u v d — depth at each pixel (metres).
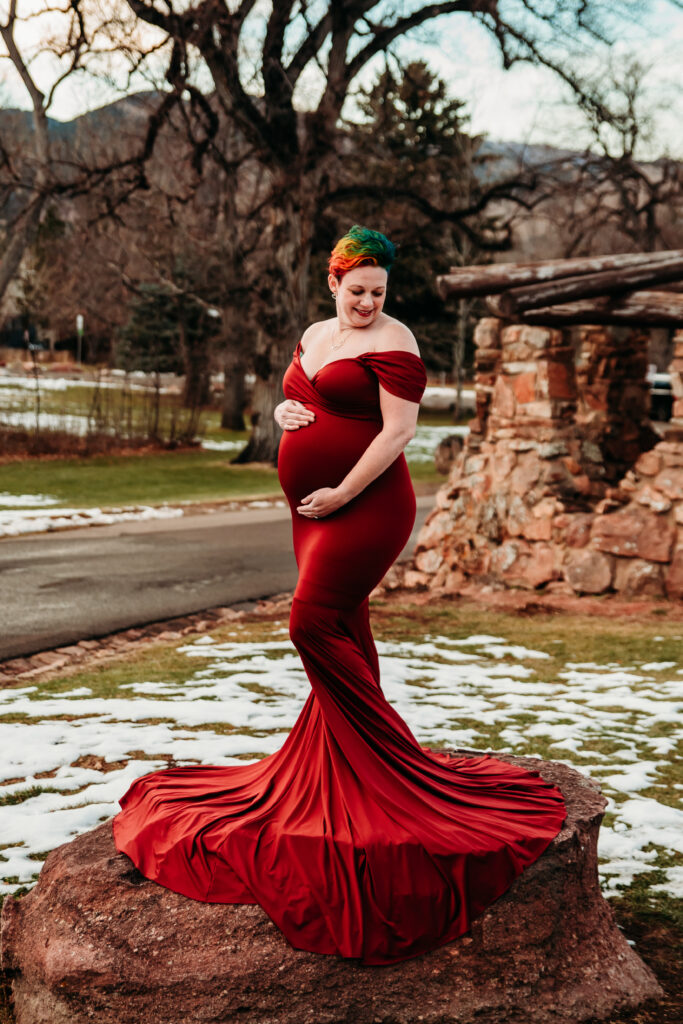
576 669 8.38
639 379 15.69
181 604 11.16
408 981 2.75
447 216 32.84
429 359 55.62
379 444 2.86
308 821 2.88
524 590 12.30
